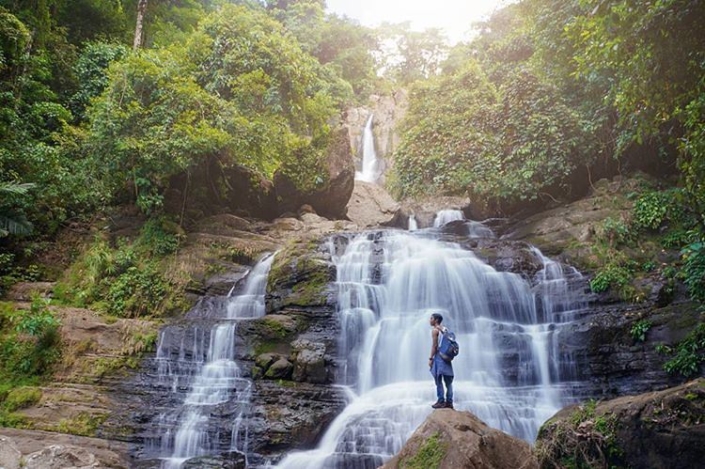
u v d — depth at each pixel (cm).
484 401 1071
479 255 1489
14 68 1798
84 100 2111
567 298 1316
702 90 840
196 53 2020
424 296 1375
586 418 828
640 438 771
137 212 1752
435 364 938
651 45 800
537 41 1889
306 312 1319
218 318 1415
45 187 1600
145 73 1700
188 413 1093
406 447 783
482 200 1961
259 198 1962
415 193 2167
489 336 1239
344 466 945
